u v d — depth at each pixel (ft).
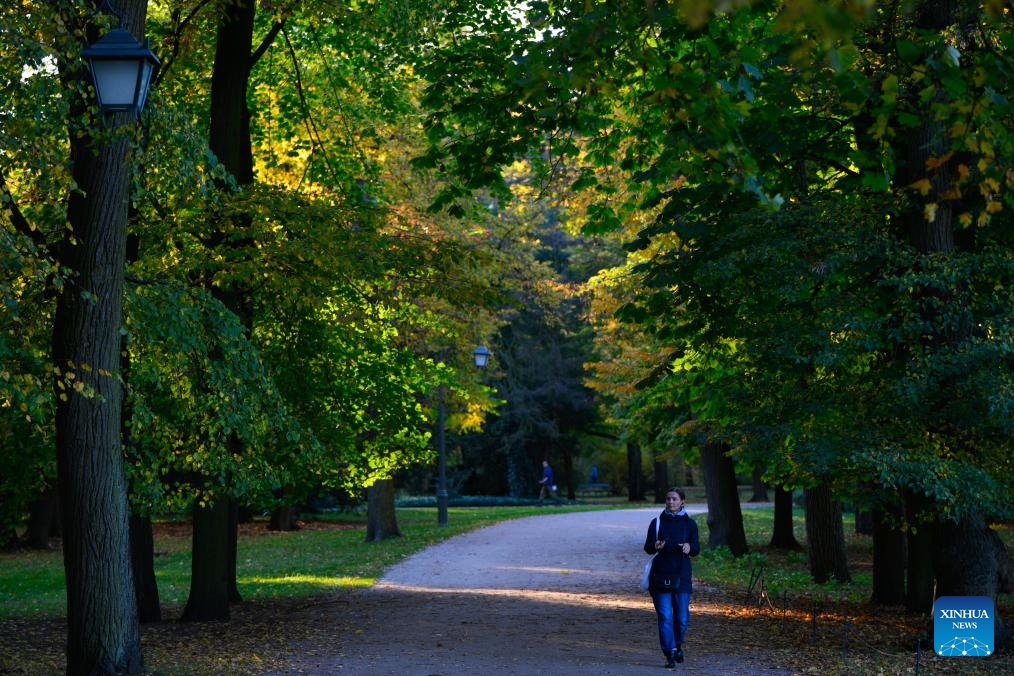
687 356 48.26
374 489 98.07
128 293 33.50
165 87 50.14
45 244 31.42
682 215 40.22
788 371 38.24
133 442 40.27
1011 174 20.10
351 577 68.39
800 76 30.96
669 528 34.24
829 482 42.75
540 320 158.20
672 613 34.27
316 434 52.80
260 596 58.13
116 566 30.60
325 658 35.76
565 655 36.42
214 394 38.68
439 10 49.47
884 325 37.47
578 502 171.73
